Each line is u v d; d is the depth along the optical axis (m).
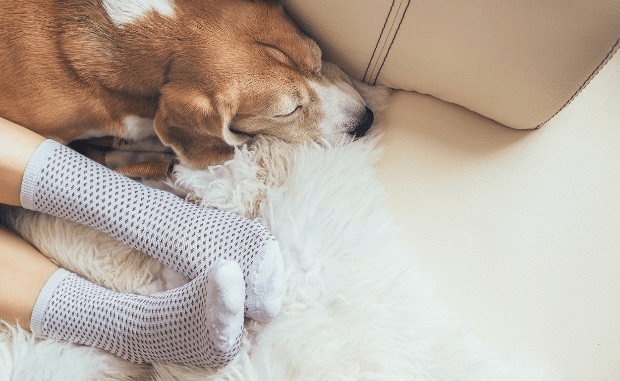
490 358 0.66
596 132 0.70
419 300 0.68
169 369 0.70
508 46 0.63
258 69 0.68
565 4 0.58
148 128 0.76
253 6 0.69
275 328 0.67
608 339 0.66
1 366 0.69
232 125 0.73
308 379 0.65
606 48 0.60
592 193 0.69
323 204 0.70
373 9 0.65
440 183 0.71
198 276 0.67
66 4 0.68
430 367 0.66
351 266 0.69
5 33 0.69
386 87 0.75
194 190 0.73
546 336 0.67
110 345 0.71
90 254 0.73
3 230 0.74
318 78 0.71
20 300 0.71
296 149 0.73
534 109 0.67
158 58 0.69
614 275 0.67
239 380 0.66
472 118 0.73
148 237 0.71
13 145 0.70
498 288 0.68
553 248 0.68
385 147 0.74
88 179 0.71
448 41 0.65
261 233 0.69
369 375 0.65
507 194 0.70
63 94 0.71
